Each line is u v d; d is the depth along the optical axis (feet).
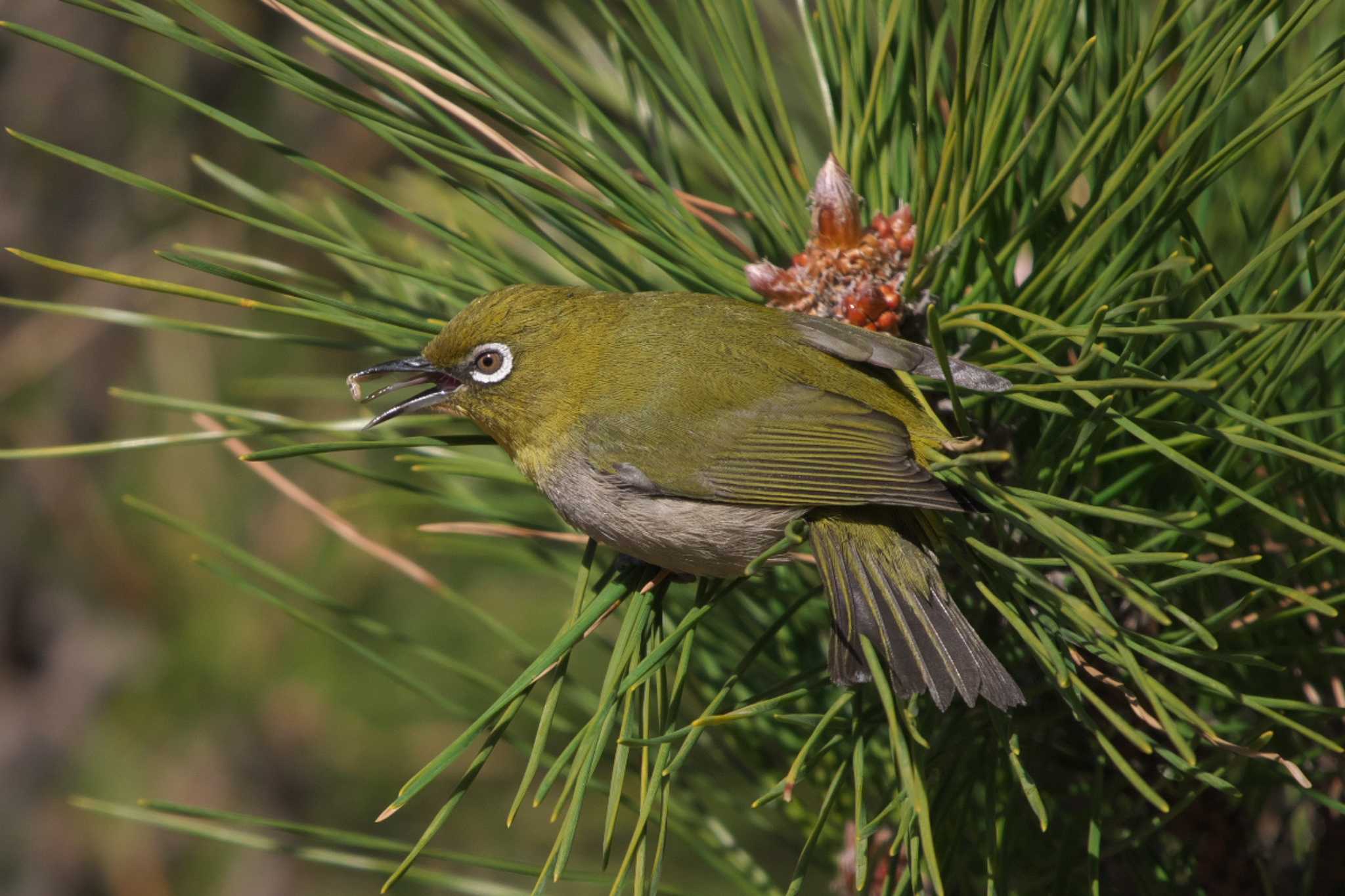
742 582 9.37
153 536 9.95
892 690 9.25
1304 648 9.25
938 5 9.50
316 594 9.34
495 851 9.96
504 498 9.52
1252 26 9.18
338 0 9.32
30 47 10.05
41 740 9.97
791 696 9.21
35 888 9.94
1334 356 9.30
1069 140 9.41
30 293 10.03
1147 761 9.31
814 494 9.30
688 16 9.37
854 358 9.29
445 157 9.25
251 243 10.02
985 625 9.32
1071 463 9.23
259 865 9.93
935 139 9.34
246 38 9.22
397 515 9.89
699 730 9.19
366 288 9.41
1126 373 9.21
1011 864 9.33
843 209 9.30
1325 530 9.27
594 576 9.45
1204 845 9.32
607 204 9.30
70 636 10.00
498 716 9.20
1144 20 9.44
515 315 9.37
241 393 9.95
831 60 9.34
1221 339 9.28
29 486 10.00
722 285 9.34
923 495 9.27
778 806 9.41
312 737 9.92
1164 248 9.30
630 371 9.35
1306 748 9.30
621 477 9.34
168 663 9.93
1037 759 9.32
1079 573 9.18
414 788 9.15
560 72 9.31
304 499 9.41
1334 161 9.21
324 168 9.23
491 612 9.91
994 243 9.30
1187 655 9.20
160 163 10.03
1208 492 9.26
